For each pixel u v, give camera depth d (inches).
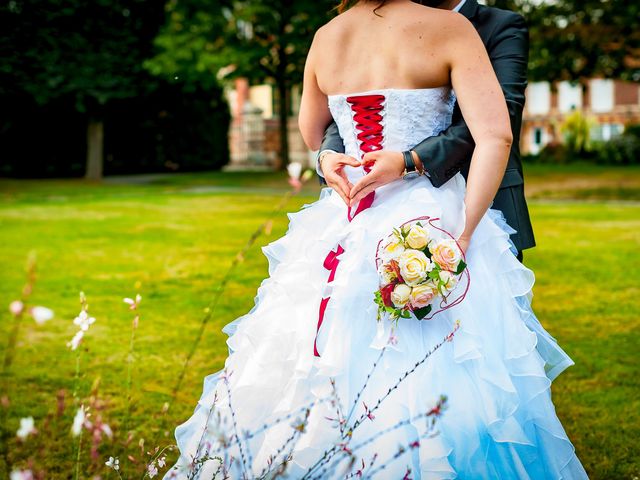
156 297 217.9
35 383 142.7
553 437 78.2
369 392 73.5
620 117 1067.9
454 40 79.0
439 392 72.5
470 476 71.4
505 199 92.6
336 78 84.4
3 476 87.4
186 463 81.0
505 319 77.7
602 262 263.9
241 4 709.9
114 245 313.0
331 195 88.0
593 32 685.3
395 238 74.6
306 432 73.2
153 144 856.9
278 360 79.4
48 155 784.3
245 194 568.1
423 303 72.7
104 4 642.2
